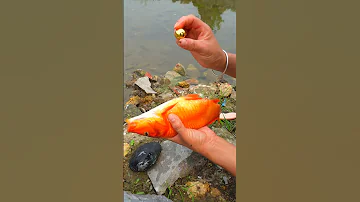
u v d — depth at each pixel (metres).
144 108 0.69
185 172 0.69
